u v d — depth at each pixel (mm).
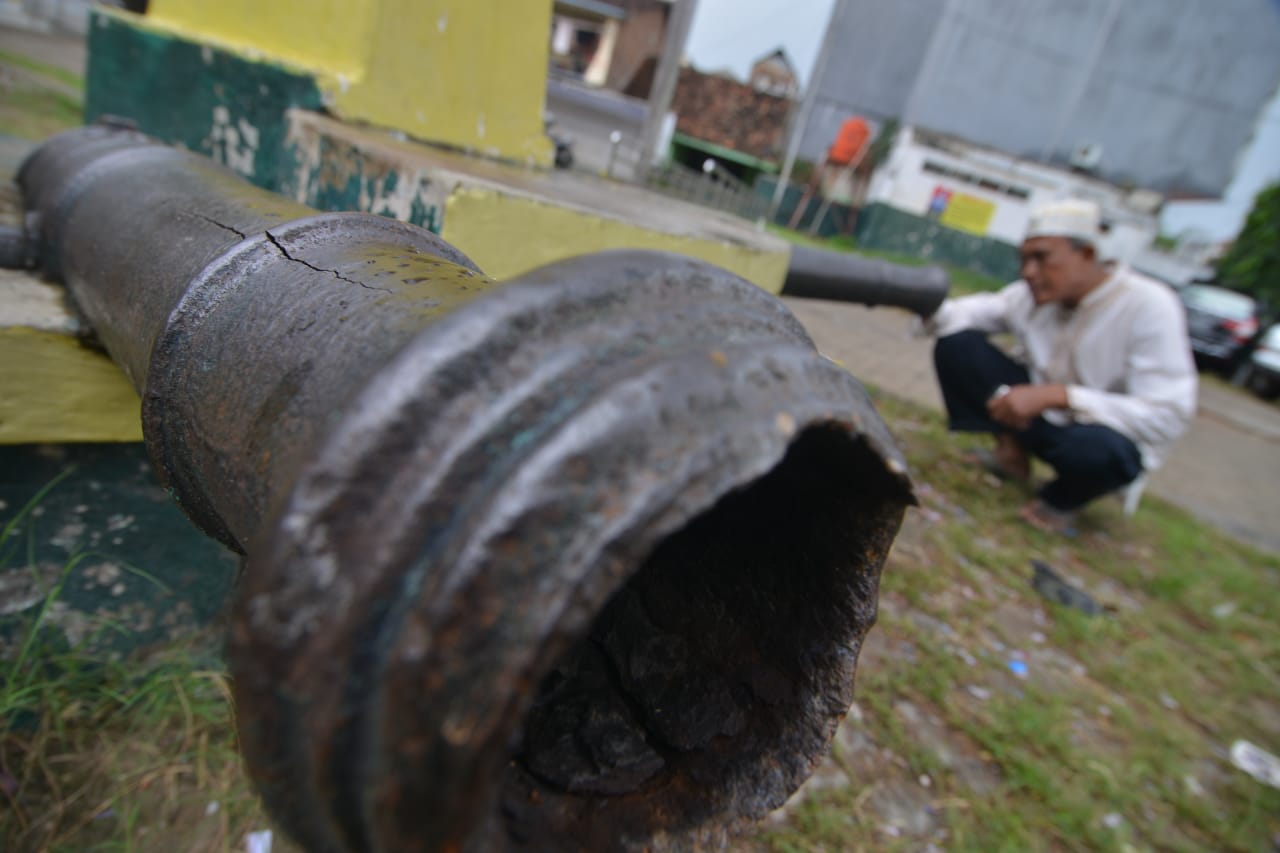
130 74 2973
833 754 1840
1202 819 1975
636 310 511
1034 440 3607
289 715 428
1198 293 13867
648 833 632
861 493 608
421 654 402
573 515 407
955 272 16734
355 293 750
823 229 18750
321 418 621
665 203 3445
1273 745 2436
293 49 2549
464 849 458
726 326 526
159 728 1435
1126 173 18969
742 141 19844
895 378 5668
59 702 1408
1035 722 2111
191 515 951
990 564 3020
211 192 1292
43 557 1481
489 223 1716
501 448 439
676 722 682
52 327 1342
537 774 610
